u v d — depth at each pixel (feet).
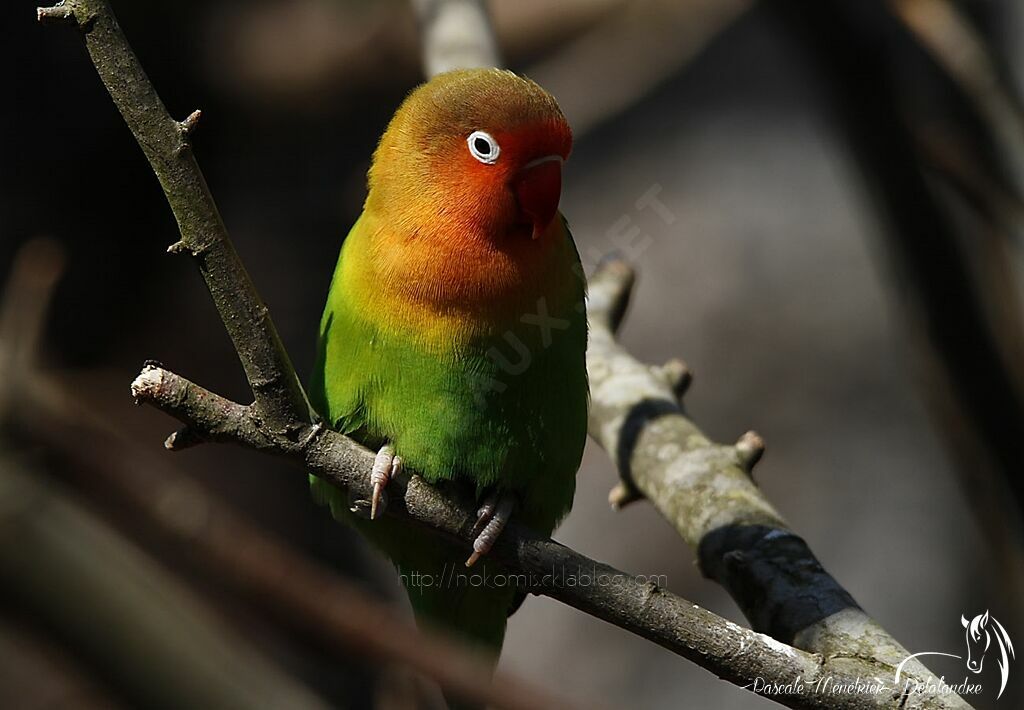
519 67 52.03
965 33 29.19
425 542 21.33
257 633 22.11
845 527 50.62
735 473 21.03
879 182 27.94
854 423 52.26
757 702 49.08
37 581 11.44
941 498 50.34
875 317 53.36
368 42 54.80
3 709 29.53
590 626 51.60
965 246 32.07
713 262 54.80
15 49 44.52
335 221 52.37
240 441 15.90
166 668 12.00
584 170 57.82
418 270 19.70
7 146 44.62
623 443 22.68
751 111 57.77
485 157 19.35
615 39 44.19
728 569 18.81
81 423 11.93
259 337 15.37
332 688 37.88
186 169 14.65
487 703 10.78
